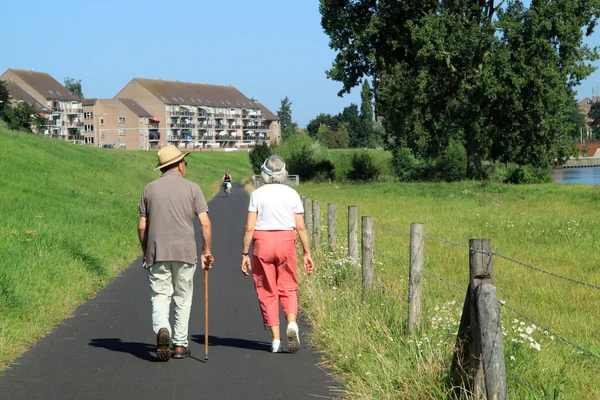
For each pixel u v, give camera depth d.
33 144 48.97
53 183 33.47
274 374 6.86
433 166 75.31
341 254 12.09
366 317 8.11
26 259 12.57
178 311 7.61
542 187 49.00
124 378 6.74
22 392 6.28
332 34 58.12
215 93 184.75
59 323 9.46
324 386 6.41
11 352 7.69
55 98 153.12
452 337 6.67
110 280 13.35
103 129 159.25
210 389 6.36
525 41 50.38
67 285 11.65
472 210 29.39
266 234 7.80
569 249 16.14
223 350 7.92
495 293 4.79
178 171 7.75
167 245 7.44
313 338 8.24
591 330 8.28
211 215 32.41
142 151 105.00
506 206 31.77
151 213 7.50
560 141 53.81
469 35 50.34
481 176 57.56
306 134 81.00
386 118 57.41
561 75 50.84
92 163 50.38
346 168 80.25
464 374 5.37
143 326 9.27
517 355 6.09
